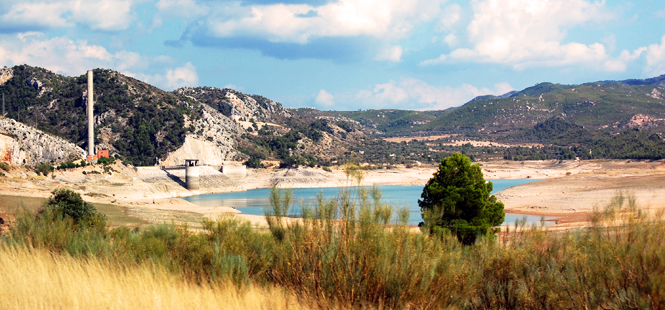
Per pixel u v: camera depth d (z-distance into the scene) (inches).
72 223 867.4
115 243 735.1
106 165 6752.0
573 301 512.7
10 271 529.3
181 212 3801.7
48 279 508.7
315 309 490.3
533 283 566.9
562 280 534.3
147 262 620.7
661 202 2645.2
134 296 490.3
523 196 4495.6
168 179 7623.0
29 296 466.3
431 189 1427.2
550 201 3801.7
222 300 509.4
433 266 507.8
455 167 1445.6
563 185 5044.3
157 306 474.0
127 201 4985.2
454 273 539.8
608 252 522.6
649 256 468.8
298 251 537.0
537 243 684.1
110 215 2987.2
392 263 501.0
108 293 488.1
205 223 851.4
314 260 519.8
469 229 1167.6
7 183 4461.1
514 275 593.6
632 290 467.5
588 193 3927.2
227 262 610.2
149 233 824.9
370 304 483.5
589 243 596.7
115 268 594.9
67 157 6870.1
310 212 550.6
